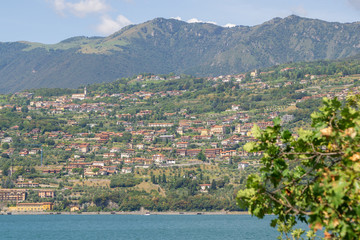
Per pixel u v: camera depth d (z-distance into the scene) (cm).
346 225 3073
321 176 3200
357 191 3053
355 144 3244
